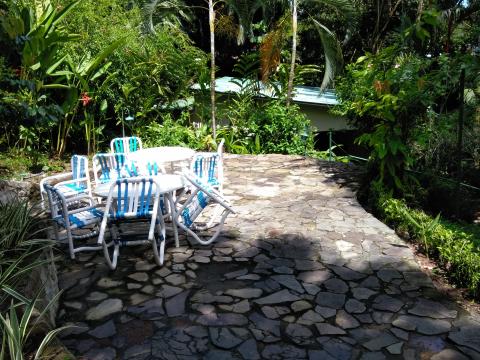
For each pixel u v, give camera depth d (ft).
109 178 17.58
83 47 29.19
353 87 22.47
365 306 10.76
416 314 10.39
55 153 28.40
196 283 11.92
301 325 9.96
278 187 21.98
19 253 11.41
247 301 10.97
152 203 13.15
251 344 9.27
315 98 39.17
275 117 32.99
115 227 14.62
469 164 22.45
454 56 17.61
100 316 10.34
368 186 20.74
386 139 18.60
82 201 17.58
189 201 14.30
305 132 34.65
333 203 19.10
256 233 15.53
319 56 58.65
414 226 15.19
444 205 19.15
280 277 12.24
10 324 7.89
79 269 12.78
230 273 12.50
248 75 37.14
